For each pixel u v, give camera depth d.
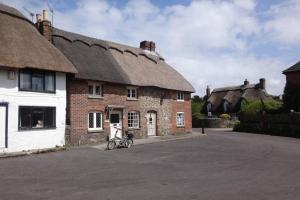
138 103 27.50
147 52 33.53
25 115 19.09
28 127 19.17
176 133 31.94
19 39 19.80
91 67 23.70
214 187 10.18
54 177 11.83
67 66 21.05
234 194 9.29
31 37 20.84
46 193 9.59
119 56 28.44
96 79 23.16
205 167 13.89
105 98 24.55
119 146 21.08
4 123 18.08
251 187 10.11
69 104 22.11
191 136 30.05
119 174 12.40
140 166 14.19
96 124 24.09
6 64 17.73
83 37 26.84
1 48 18.25
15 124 18.48
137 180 11.34
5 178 11.65
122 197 9.11
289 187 10.05
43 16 23.53
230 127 50.34
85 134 22.91
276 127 34.28
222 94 64.44
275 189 9.82
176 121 32.19
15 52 18.66
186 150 19.78
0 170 13.14
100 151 19.27
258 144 23.27
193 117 52.78
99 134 23.88
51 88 20.59
